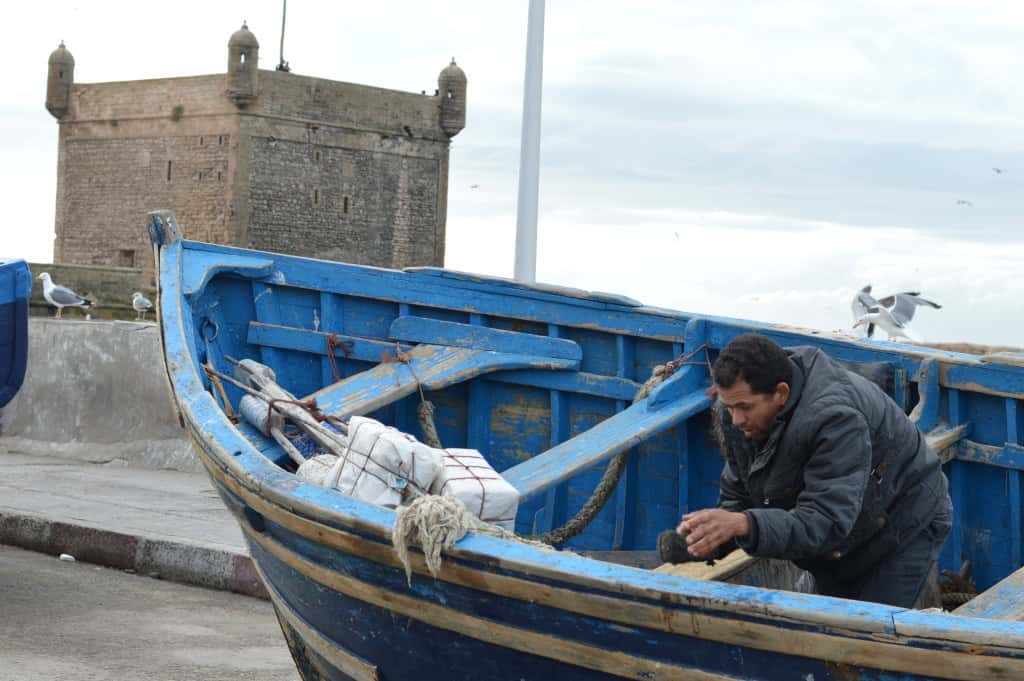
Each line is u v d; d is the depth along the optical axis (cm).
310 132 9481
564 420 970
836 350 845
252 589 1121
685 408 847
